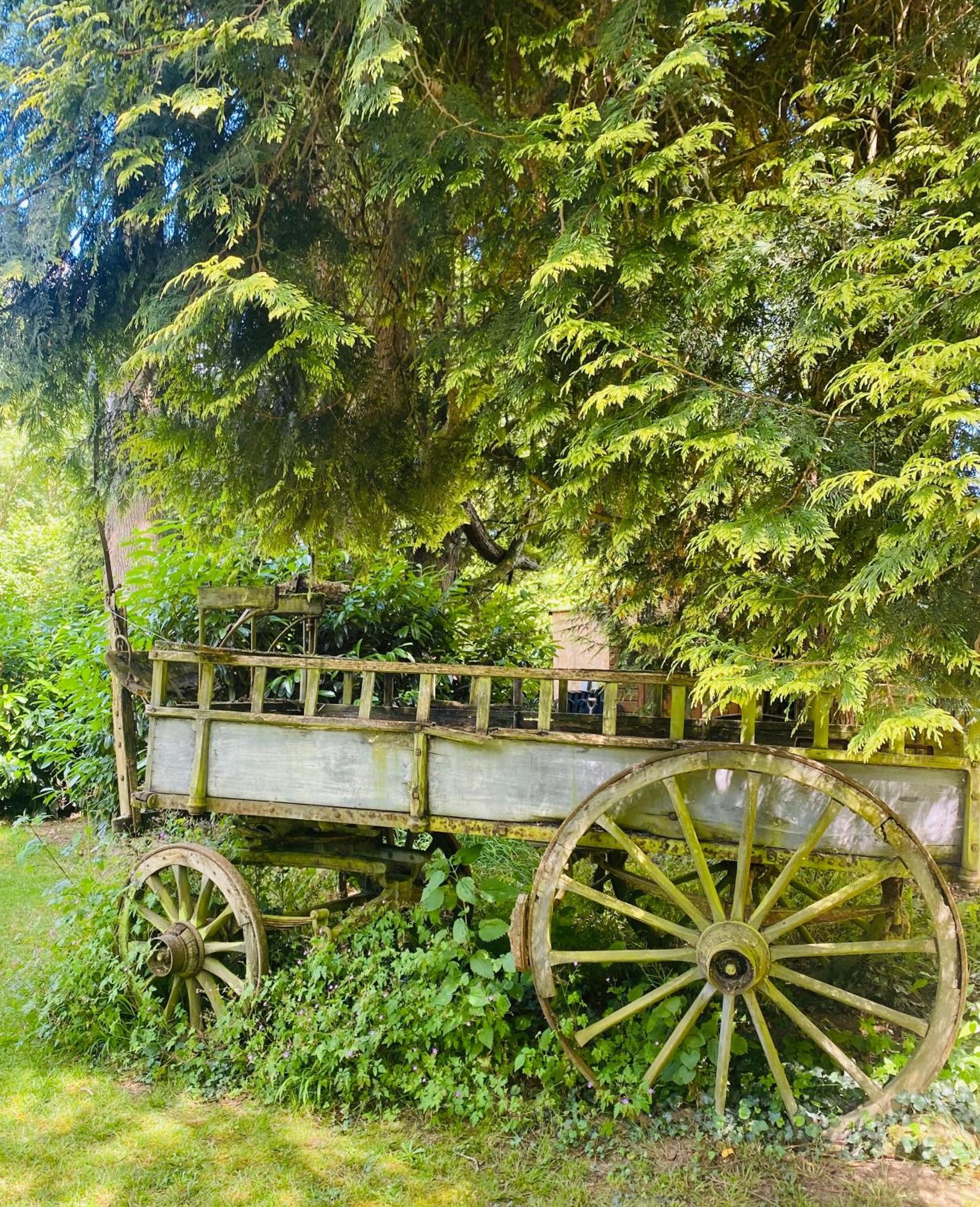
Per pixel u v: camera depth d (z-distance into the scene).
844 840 2.69
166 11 3.07
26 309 3.51
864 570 2.41
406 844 3.91
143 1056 3.30
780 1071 2.68
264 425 4.00
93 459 4.26
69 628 6.46
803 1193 2.42
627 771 2.73
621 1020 2.85
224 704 3.58
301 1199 2.49
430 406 4.61
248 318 3.57
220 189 3.18
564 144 2.82
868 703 2.56
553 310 2.92
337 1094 3.00
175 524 5.45
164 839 4.68
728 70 3.31
